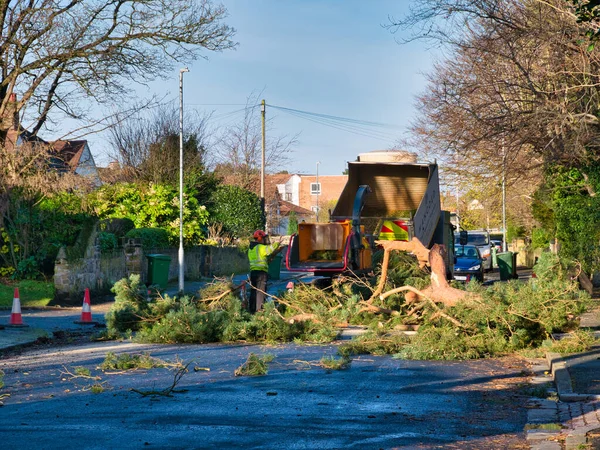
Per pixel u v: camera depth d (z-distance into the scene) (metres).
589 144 21.03
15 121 27.45
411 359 12.48
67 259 23.81
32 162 24.97
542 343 13.23
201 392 9.55
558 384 9.62
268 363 12.05
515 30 21.17
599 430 7.19
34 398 9.27
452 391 9.64
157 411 8.38
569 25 19.97
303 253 20.62
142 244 30.28
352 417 8.11
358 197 21.11
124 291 16.50
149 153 45.09
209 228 43.66
